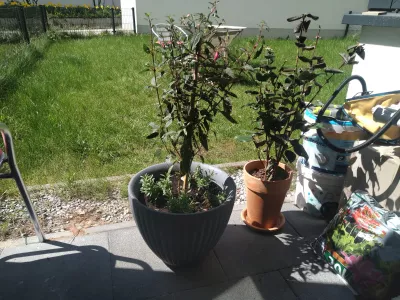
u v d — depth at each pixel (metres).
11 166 1.97
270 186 2.16
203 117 1.83
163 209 1.92
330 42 10.58
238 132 4.02
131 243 2.24
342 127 2.11
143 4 11.38
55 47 9.05
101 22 13.24
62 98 5.00
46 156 3.30
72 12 14.07
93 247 2.19
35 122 4.00
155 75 1.88
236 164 3.33
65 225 2.42
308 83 2.12
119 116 4.42
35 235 2.31
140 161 3.34
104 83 5.92
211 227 1.79
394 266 1.78
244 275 2.01
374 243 1.84
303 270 2.06
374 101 1.97
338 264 1.98
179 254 1.87
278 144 2.22
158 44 1.89
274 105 2.12
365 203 1.98
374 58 2.60
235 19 12.16
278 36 12.80
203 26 1.78
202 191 2.09
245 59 2.04
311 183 2.51
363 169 2.17
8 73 5.60
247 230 2.40
